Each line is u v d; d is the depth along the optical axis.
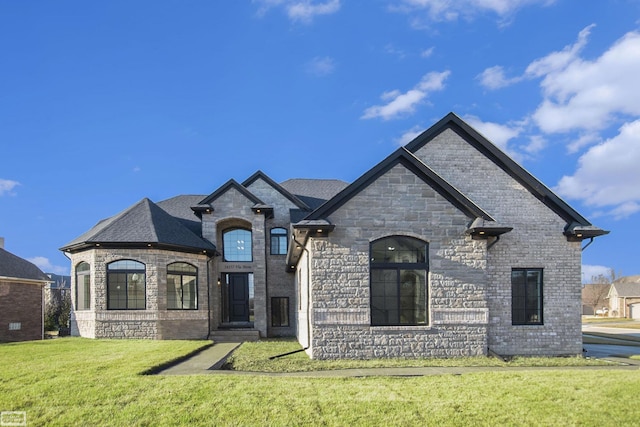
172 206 25.36
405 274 13.61
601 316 74.00
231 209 22.45
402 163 13.77
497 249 14.87
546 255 14.95
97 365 11.30
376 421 7.61
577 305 14.85
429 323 13.38
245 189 22.62
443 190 13.76
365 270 13.34
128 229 19.22
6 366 11.23
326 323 13.11
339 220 13.44
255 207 22.34
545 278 14.88
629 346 19.06
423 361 12.61
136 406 8.12
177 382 9.67
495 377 10.38
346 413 7.91
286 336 22.64
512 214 15.05
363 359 13.01
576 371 11.18
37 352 13.65
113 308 18.61
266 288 22.77
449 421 7.61
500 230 13.30
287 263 20.17
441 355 13.25
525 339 14.59
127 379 9.80
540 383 9.70
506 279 14.77
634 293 68.12
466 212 13.78
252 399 8.52
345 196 13.49
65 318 28.67
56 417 7.66
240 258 23.56
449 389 9.29
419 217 13.64
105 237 18.67
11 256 22.61
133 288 18.80
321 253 13.33
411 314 13.49
